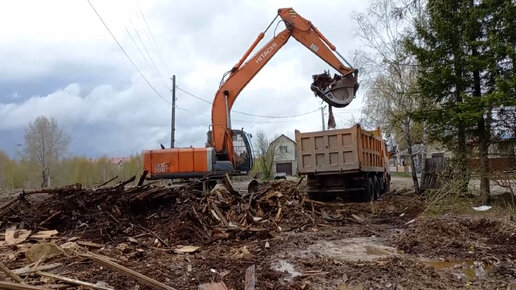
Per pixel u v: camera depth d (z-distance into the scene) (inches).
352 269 229.1
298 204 424.5
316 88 535.8
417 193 638.5
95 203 366.3
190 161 527.8
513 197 430.0
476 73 451.5
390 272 221.0
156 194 393.4
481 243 287.0
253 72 550.9
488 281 206.5
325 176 521.7
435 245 283.7
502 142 455.8
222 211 382.0
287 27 561.6
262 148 1697.8
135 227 342.3
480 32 444.5
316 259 253.6
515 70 413.1
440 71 451.2
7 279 204.1
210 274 222.8
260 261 251.3
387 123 693.9
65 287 195.8
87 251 271.1
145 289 197.2
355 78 534.3
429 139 496.4
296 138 520.4
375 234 339.3
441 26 446.3
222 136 542.0
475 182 483.5
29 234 317.4
